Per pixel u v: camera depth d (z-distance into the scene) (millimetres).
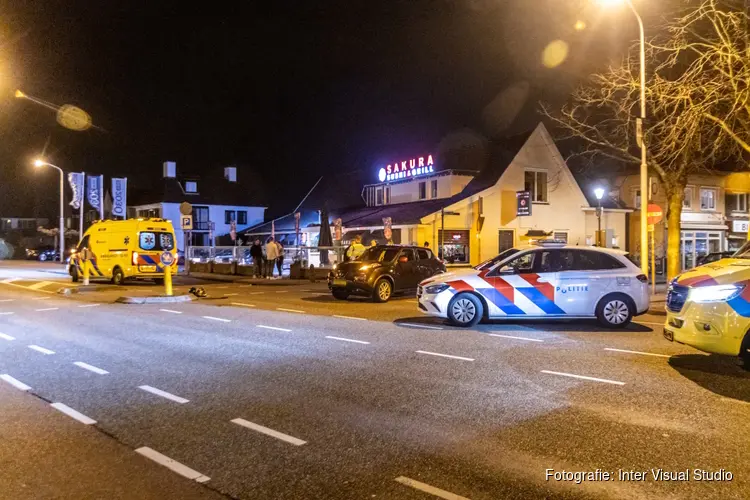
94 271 26297
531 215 33031
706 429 5887
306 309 16250
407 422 6129
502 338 11172
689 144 17172
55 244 64688
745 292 7512
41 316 15117
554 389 7418
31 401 7039
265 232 47875
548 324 12969
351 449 5363
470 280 12500
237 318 14359
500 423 6078
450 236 30781
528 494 4426
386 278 18188
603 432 5797
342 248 28328
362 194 39969
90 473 4895
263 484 4641
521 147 32812
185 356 9664
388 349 10133
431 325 12945
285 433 5820
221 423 6152
